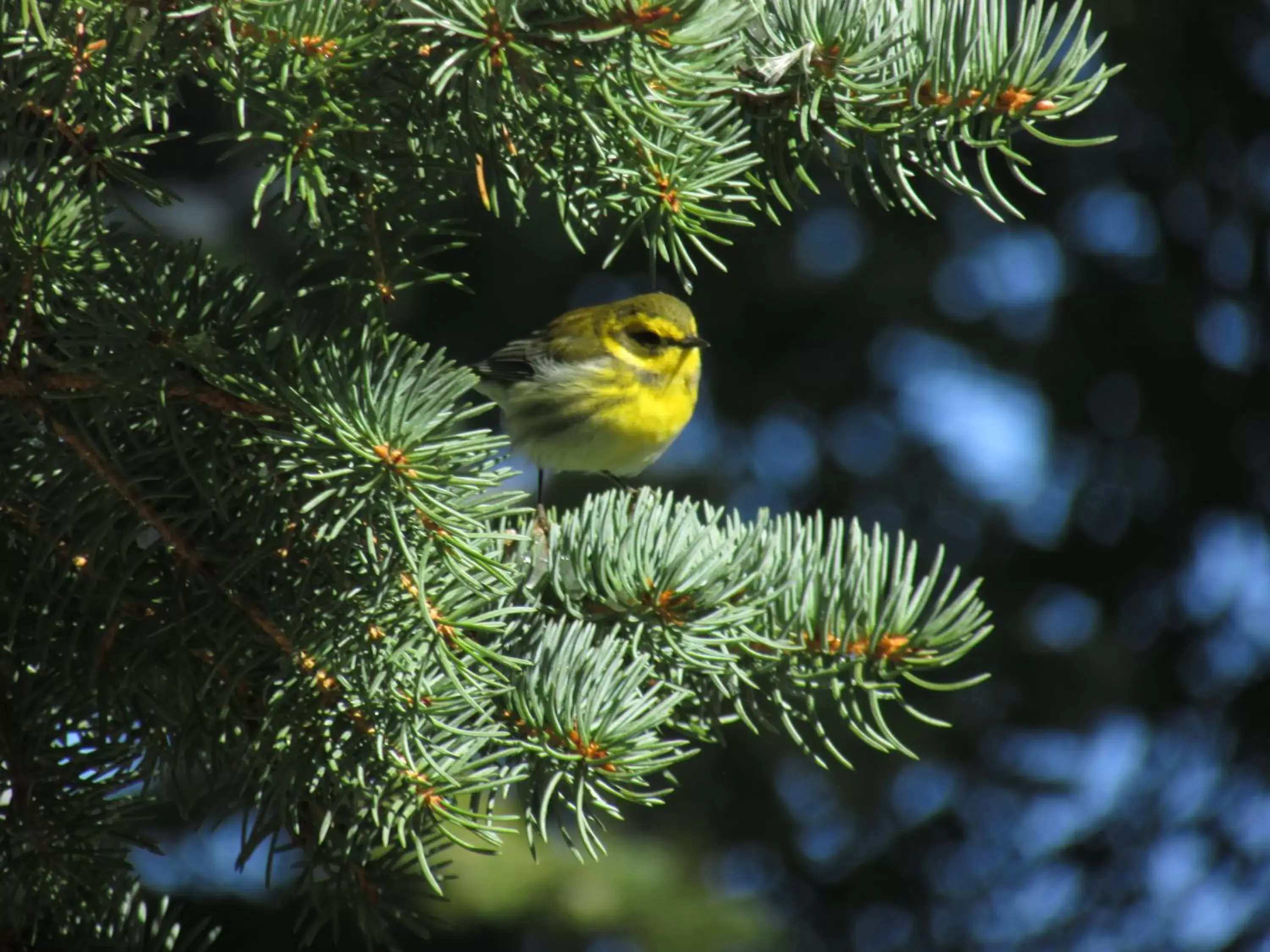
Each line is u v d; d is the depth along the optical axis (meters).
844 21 6.20
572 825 6.52
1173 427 6.64
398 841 6.20
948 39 6.20
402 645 6.16
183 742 6.20
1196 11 6.61
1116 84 6.61
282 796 6.15
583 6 5.35
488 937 6.51
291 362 6.10
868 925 6.60
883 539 6.23
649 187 6.20
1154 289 6.63
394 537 6.04
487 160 6.21
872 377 6.62
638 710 6.20
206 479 6.20
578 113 5.89
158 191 6.20
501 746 6.20
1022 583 6.62
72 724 6.21
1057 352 6.63
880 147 6.21
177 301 6.16
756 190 6.25
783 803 6.57
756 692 6.24
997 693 6.60
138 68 5.80
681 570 6.22
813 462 6.61
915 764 6.58
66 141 6.21
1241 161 6.64
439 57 5.68
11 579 6.20
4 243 6.16
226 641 6.19
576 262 6.58
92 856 6.20
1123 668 6.62
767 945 6.54
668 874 6.53
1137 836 6.62
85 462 6.20
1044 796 6.61
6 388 6.19
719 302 6.61
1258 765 6.63
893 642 6.23
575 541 6.23
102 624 6.20
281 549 6.19
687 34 5.51
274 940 6.45
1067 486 6.63
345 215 6.21
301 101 5.68
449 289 6.58
